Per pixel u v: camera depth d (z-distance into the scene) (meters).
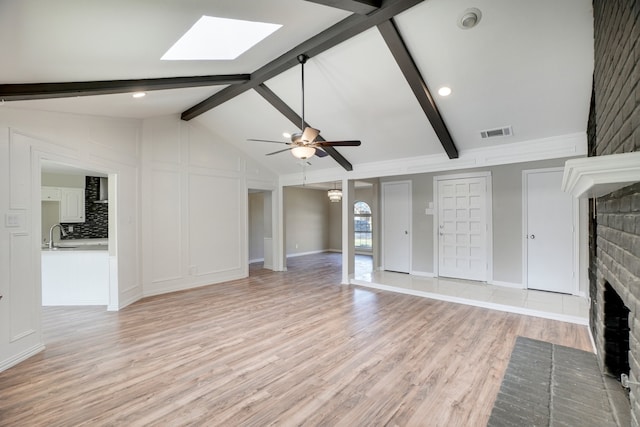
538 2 2.54
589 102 3.47
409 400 2.32
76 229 7.13
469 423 2.06
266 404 2.28
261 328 3.80
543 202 5.22
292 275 7.14
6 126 2.88
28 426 2.04
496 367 2.79
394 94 4.00
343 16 2.95
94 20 1.90
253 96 4.79
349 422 2.08
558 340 3.35
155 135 5.38
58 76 2.70
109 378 2.64
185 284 5.80
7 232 2.86
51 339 3.47
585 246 4.85
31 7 1.61
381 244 7.32
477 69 3.32
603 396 2.19
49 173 6.58
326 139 5.34
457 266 6.20
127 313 4.38
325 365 2.86
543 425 1.91
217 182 6.36
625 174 1.23
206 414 2.17
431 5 2.70
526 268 5.39
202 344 3.33
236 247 6.71
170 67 3.23
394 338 3.47
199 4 2.01
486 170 5.81
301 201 10.64
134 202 4.99
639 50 1.30
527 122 4.00
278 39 3.23
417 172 5.41
